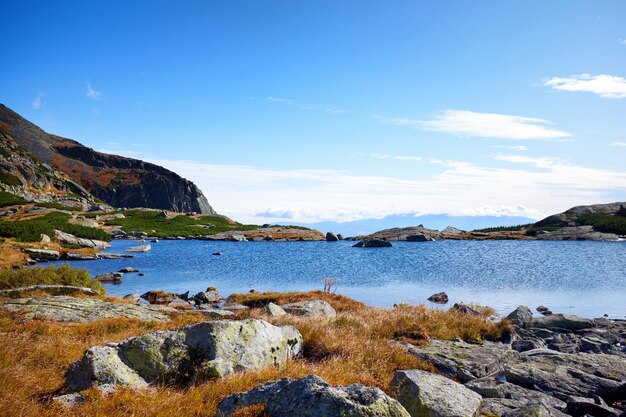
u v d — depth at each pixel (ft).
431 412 32.24
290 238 476.54
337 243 432.25
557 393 47.21
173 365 39.99
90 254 250.78
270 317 76.28
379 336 70.59
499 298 136.36
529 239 429.79
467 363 57.82
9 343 48.06
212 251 325.01
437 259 262.26
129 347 40.78
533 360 57.82
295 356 51.80
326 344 55.21
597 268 206.80
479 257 269.03
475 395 35.83
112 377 36.88
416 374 39.06
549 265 220.84
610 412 40.04
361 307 108.37
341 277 189.16
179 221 571.28
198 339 42.60
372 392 25.03
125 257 265.54
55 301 83.51
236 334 44.14
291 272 206.18
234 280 182.19
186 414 30.17
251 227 570.46
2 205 497.05
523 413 32.83
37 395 34.35
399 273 200.64
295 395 25.99
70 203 640.17
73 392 36.40
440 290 152.97
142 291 152.87
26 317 68.74
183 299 134.00
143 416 29.50
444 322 82.58
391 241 454.81
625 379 50.47
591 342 77.61
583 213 490.90
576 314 112.47
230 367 40.06
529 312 99.55
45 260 224.53
